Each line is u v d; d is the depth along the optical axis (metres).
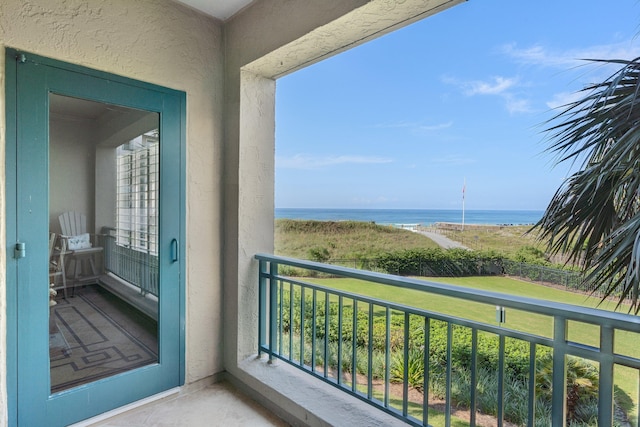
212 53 2.32
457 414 2.06
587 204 1.12
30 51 1.60
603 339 1.00
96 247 1.87
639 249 0.87
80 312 1.83
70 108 1.76
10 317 1.57
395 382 2.40
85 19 1.76
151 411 1.99
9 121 1.55
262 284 2.38
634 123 1.02
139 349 2.04
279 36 1.96
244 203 2.34
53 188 1.72
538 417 1.74
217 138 2.37
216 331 2.39
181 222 2.19
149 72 2.00
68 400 1.76
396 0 1.50
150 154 2.06
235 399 2.14
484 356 2.05
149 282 2.08
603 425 1.00
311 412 1.74
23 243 1.61
